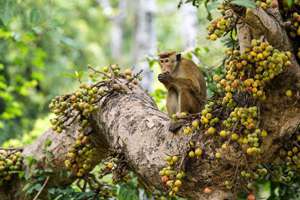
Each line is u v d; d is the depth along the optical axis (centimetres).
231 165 709
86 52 2528
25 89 1688
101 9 2986
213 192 719
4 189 987
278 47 680
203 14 1220
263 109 699
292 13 700
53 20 1384
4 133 1634
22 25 1581
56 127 878
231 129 693
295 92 688
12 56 1986
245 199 884
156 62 1214
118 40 3039
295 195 941
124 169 815
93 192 919
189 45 1416
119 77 911
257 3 674
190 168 719
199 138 718
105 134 852
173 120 745
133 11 3322
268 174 920
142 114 805
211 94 1013
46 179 929
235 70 683
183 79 915
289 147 737
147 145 765
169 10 3325
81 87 856
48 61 2023
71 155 879
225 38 945
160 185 759
